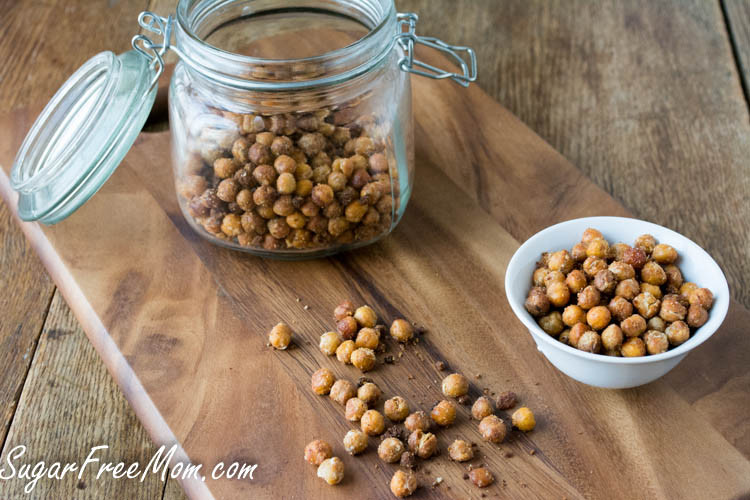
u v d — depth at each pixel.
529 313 0.50
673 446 0.48
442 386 0.50
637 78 0.68
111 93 0.52
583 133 0.65
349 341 0.51
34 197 0.54
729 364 0.50
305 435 0.49
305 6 0.56
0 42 0.70
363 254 0.56
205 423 0.49
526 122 0.66
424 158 0.60
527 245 0.51
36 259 0.59
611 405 0.49
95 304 0.53
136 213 0.58
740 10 0.73
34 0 0.74
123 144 0.53
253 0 0.55
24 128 0.62
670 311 0.48
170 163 0.60
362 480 0.47
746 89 0.67
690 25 0.72
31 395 0.54
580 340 0.48
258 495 0.47
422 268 0.55
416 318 0.53
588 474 0.47
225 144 0.52
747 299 0.56
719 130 0.65
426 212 0.57
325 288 0.54
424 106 0.63
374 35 0.50
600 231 0.52
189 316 0.53
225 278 0.55
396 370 0.51
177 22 0.51
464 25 0.73
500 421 0.49
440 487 0.47
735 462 0.47
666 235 0.51
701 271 0.50
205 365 0.51
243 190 0.52
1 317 0.57
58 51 0.70
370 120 0.52
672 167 0.63
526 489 0.47
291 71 0.50
